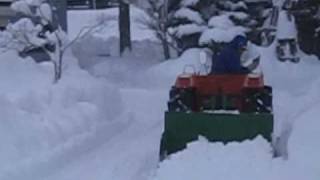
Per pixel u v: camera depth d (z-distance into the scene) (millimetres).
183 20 19062
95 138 9477
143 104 13008
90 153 8664
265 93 8062
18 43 14188
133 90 14492
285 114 11195
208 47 16891
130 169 7801
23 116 8852
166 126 7914
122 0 20812
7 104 8898
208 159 7410
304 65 17328
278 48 17906
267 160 7309
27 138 8344
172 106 8211
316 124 9273
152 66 18125
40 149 8328
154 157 8406
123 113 11711
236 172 7062
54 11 13742
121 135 10008
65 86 10859
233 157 7434
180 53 19031
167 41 19375
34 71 12797
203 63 10352
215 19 17875
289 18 18312
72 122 9562
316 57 18547
